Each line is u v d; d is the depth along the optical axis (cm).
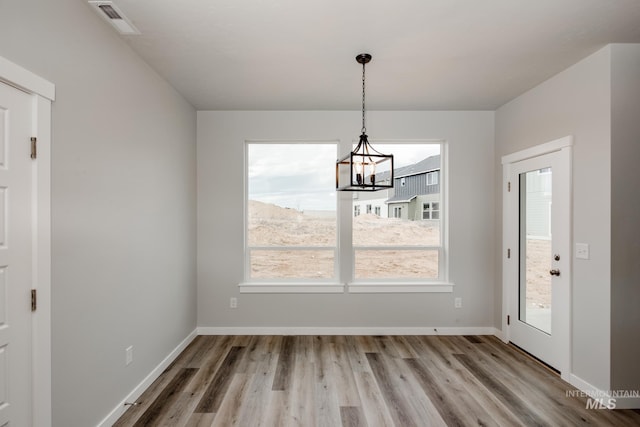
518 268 320
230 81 283
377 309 358
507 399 229
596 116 230
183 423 203
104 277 197
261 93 311
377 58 244
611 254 219
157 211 265
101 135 193
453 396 233
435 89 302
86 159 180
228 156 359
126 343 220
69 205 168
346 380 255
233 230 359
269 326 357
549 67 256
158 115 267
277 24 199
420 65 255
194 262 349
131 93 226
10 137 137
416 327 358
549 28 204
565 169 255
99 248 192
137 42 219
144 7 181
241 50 231
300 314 357
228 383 251
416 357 298
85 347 180
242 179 360
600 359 226
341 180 367
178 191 307
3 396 136
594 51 231
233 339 342
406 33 210
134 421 205
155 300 261
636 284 219
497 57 242
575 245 247
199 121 358
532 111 298
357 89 302
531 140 299
